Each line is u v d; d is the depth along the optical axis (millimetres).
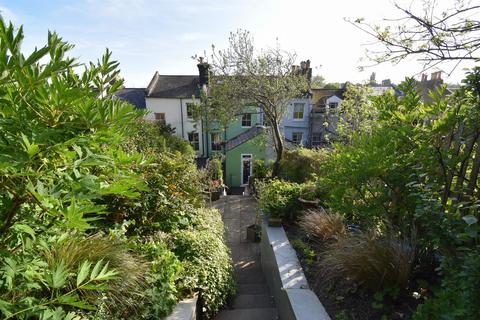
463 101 2033
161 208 3484
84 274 1061
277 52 8688
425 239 2217
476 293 1263
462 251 1667
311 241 3605
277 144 9344
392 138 2438
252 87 8539
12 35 824
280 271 2898
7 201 912
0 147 831
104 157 992
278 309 2992
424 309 1534
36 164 916
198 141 17562
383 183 2639
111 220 3107
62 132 1000
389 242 2359
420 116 2545
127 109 1142
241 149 15250
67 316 1064
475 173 1841
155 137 6820
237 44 8664
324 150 7773
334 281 2523
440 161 1997
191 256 2945
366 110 7141
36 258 1158
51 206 876
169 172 4066
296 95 9133
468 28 1892
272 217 4395
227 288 3301
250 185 10797
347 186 2695
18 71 853
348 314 2107
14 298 1130
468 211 1765
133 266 2105
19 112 888
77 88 1019
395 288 2150
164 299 2191
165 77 18734
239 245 5957
